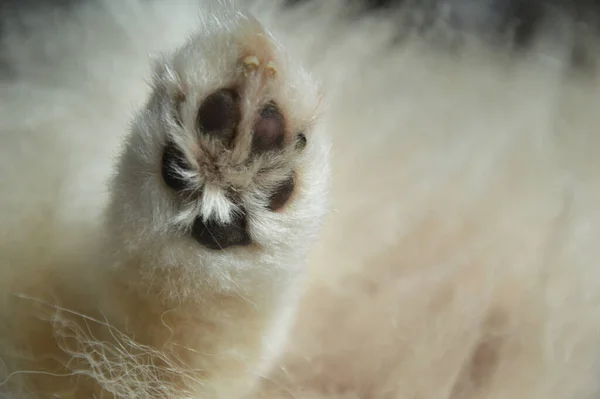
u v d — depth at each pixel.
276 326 0.46
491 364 0.53
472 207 0.58
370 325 0.54
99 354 0.46
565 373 0.53
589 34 0.72
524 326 0.54
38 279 0.48
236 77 0.42
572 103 0.67
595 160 0.63
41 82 0.56
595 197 0.60
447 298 0.55
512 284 0.55
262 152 0.42
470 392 0.52
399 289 0.55
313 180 0.44
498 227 0.57
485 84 0.68
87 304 0.46
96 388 0.47
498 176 0.60
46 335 0.47
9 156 0.52
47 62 0.58
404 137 0.62
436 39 0.70
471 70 0.69
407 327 0.54
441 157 0.61
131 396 0.46
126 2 0.58
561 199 0.58
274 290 0.45
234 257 0.43
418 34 0.70
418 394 0.52
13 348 0.47
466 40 0.71
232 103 0.42
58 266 0.47
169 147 0.42
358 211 0.57
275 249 0.44
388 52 0.68
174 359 0.46
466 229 0.57
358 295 0.54
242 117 0.42
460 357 0.53
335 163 0.58
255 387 0.48
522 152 0.62
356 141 0.60
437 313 0.54
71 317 0.46
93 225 0.48
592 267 0.56
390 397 0.52
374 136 0.61
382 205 0.57
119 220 0.44
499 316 0.54
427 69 0.68
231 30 0.43
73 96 0.55
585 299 0.55
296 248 0.44
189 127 0.42
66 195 0.50
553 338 0.54
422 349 0.53
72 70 0.57
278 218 0.43
